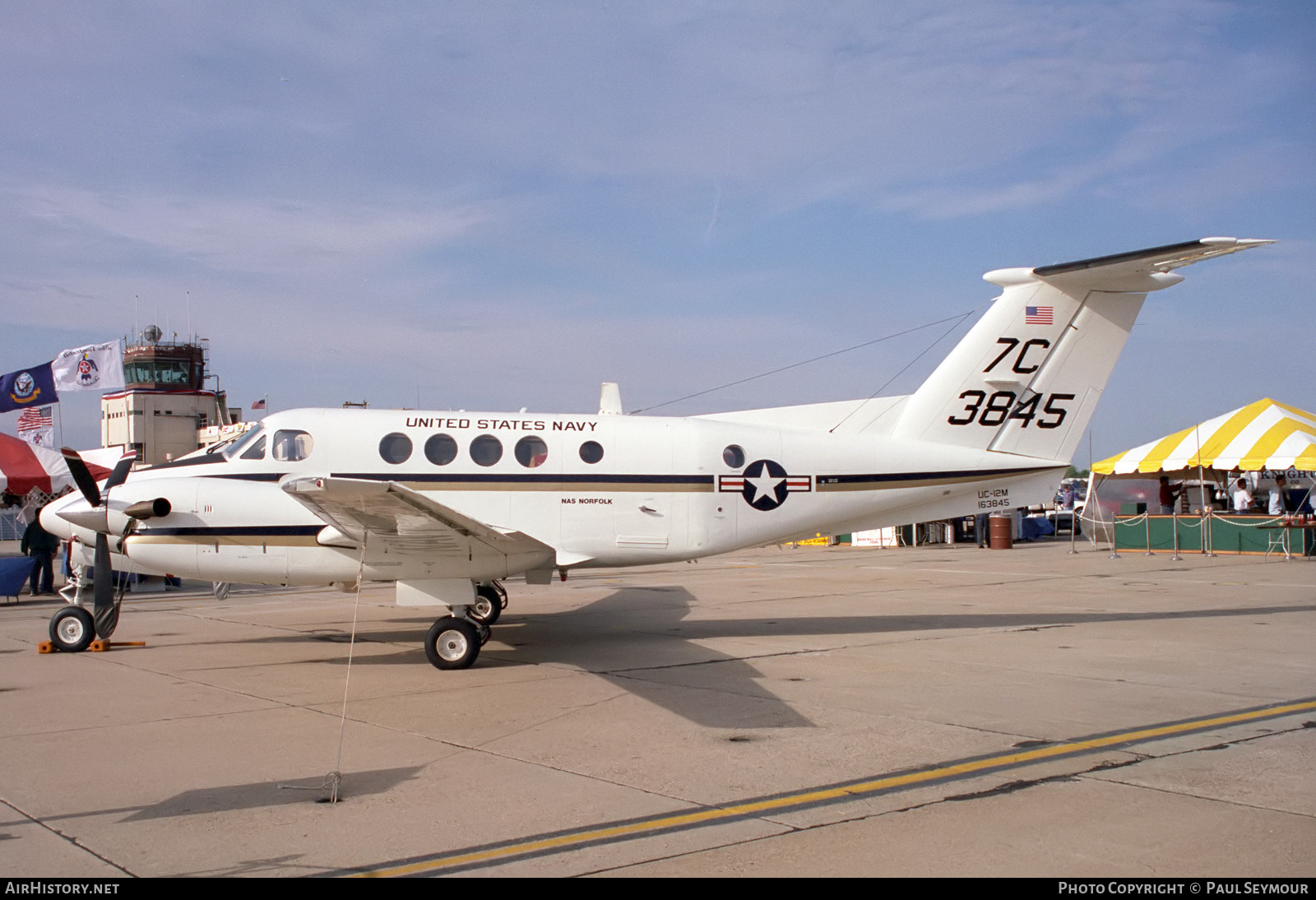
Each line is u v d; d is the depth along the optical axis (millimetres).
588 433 11602
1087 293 12133
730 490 11711
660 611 14477
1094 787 5574
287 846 4738
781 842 4738
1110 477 28266
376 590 19297
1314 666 9516
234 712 7766
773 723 7293
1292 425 23172
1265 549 23406
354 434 11219
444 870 4406
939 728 7070
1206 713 7492
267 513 10352
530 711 7793
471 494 11219
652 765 6164
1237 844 4633
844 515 12070
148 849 4695
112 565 11031
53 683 9062
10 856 4609
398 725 7332
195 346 49688
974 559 24688
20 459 20969
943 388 12195
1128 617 13219
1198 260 11023
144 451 47188
